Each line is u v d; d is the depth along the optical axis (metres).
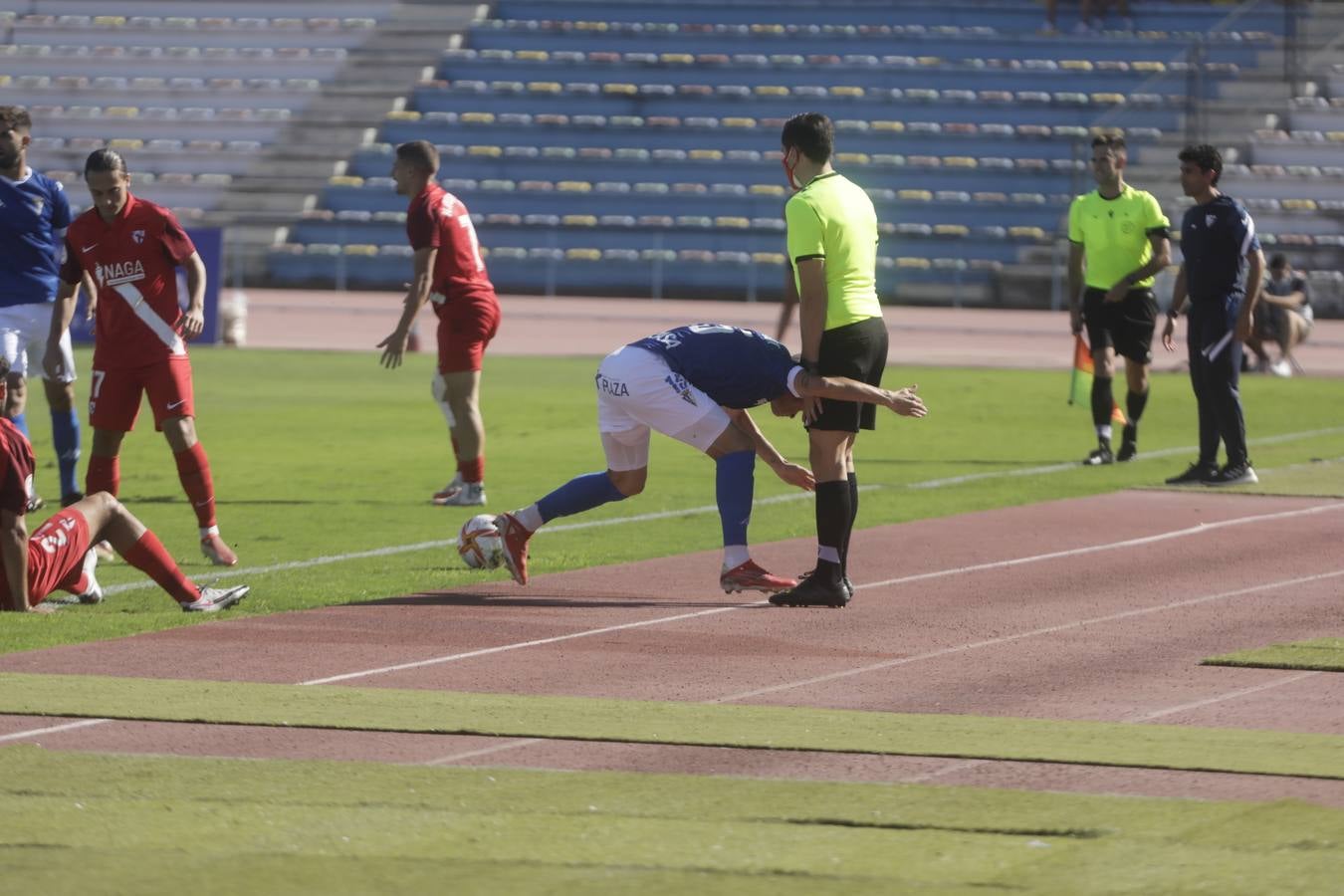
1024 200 124.06
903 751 16.69
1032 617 23.86
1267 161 124.75
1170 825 14.22
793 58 137.50
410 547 30.42
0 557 22.86
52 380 31.80
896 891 12.65
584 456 44.25
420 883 12.84
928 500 36.38
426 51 141.12
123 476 40.12
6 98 139.38
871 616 23.91
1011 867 13.17
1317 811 14.59
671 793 15.19
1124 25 141.25
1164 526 32.62
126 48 145.25
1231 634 22.69
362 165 131.88
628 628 23.02
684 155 130.25
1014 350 84.69
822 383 23.77
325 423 52.28
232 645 21.75
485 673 20.31
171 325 28.02
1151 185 119.88
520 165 131.00
